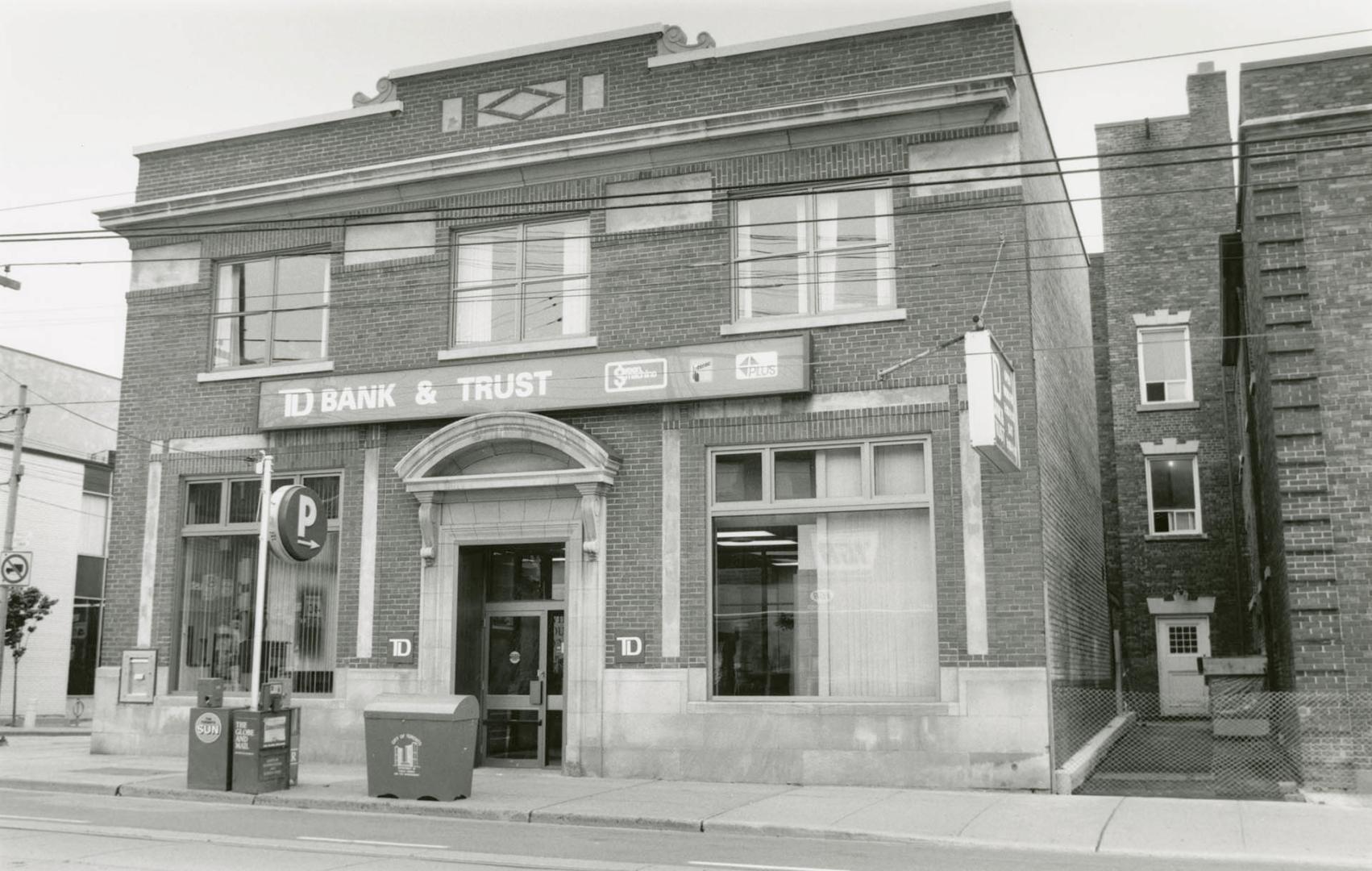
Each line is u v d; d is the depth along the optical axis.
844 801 13.35
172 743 18.14
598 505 16.11
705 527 15.86
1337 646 13.87
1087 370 24.34
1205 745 19.62
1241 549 26.08
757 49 16.64
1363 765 13.55
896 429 15.20
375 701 14.11
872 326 15.54
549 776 15.78
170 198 19.41
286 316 18.80
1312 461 14.30
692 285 16.42
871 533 15.38
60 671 37.53
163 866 9.35
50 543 37.53
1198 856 10.45
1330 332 14.51
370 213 18.30
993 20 15.63
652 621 15.84
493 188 17.66
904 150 15.75
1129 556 27.50
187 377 19.00
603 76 17.47
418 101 18.44
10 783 15.46
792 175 16.17
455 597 16.83
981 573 14.53
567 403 16.47
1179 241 28.22
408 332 17.81
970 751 14.25
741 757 15.12
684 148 16.55
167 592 18.58
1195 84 28.59
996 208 15.28
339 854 10.13
